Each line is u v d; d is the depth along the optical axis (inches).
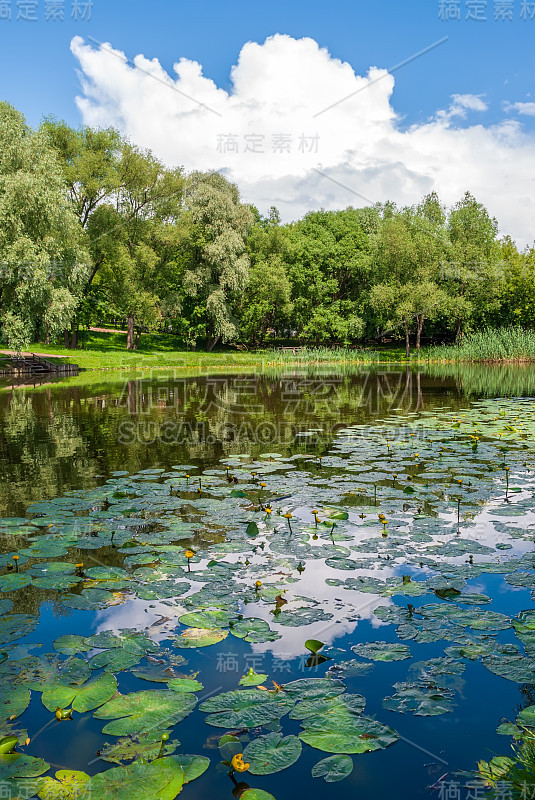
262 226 1721.2
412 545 161.8
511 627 116.2
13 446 322.3
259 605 127.4
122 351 1252.5
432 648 108.8
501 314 1438.2
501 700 93.0
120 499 209.9
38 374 914.7
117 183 1101.7
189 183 1299.2
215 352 1412.4
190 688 97.1
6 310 791.7
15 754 81.6
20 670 103.1
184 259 1333.7
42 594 134.5
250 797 71.6
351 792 73.4
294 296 1531.7
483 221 1338.6
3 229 749.9
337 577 141.3
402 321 1300.4
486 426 369.1
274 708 91.5
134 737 85.2
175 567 148.9
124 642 112.3
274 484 229.9
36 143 808.9
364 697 94.3
